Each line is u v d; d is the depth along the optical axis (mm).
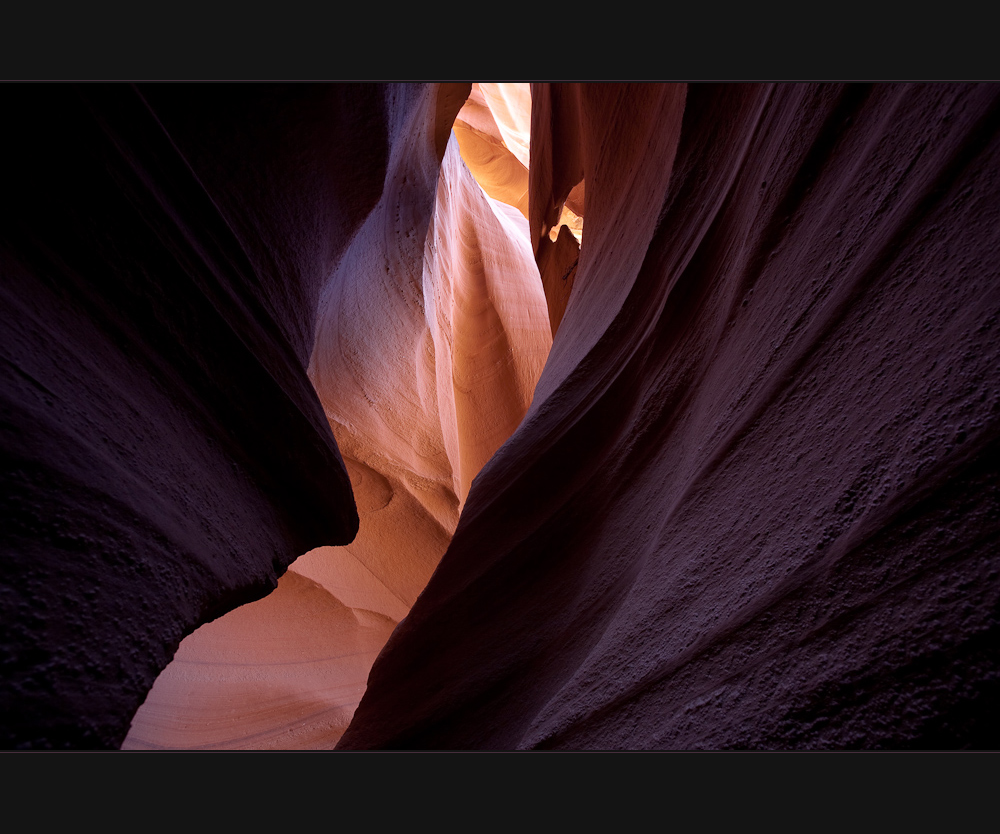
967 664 611
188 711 4316
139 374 1156
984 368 705
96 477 861
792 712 792
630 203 3125
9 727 635
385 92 2834
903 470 770
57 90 1021
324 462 1870
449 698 2051
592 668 1375
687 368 1762
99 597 791
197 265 1405
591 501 2152
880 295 944
